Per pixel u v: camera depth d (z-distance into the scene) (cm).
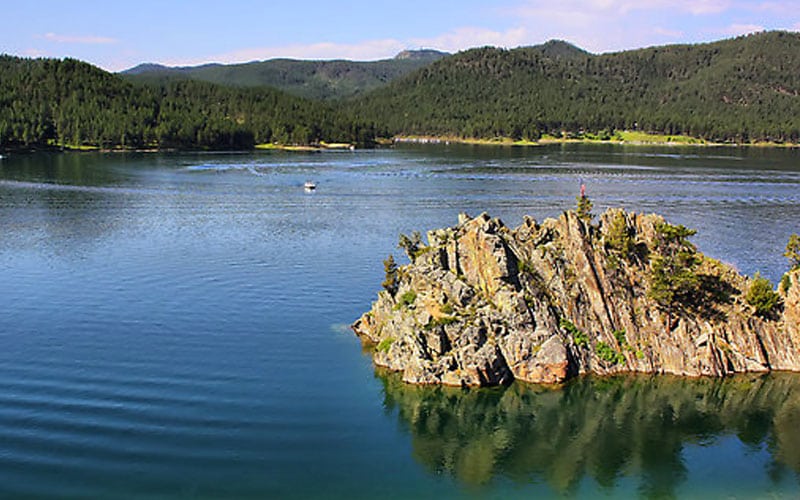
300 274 10162
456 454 5422
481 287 7088
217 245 12138
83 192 18975
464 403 6253
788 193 19575
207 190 19888
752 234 13312
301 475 5041
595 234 7562
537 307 6912
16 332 7625
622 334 7012
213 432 5572
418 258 7412
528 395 6431
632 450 5534
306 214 15725
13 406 5875
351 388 6450
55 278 9812
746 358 6950
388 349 6994
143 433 5503
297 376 6662
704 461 5381
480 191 19850
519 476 5147
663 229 7506
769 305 7025
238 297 9019
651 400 6347
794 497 4906
